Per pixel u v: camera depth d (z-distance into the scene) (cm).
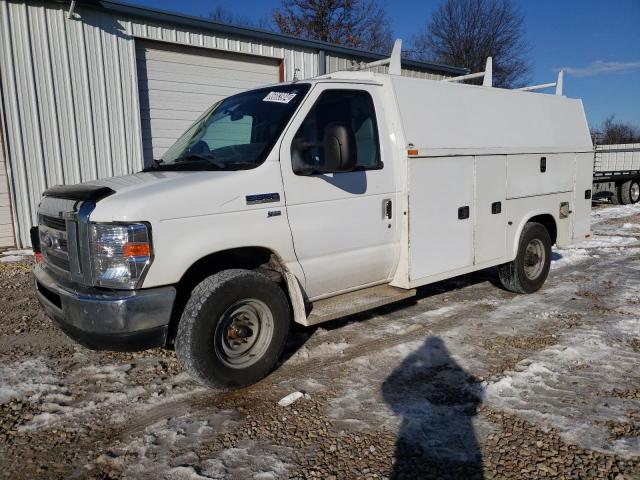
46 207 399
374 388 391
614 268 798
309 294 428
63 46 924
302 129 413
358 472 290
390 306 600
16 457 310
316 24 3128
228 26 1108
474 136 537
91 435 333
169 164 437
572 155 675
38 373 425
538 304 603
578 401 365
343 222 433
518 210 602
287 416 351
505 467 291
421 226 486
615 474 283
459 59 3841
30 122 909
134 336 338
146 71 1045
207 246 358
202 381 368
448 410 356
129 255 332
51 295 392
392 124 472
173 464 300
